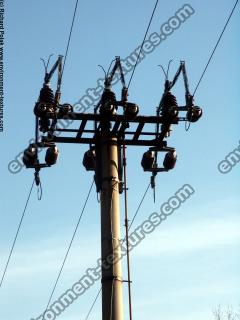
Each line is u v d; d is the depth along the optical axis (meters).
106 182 19.41
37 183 20.36
